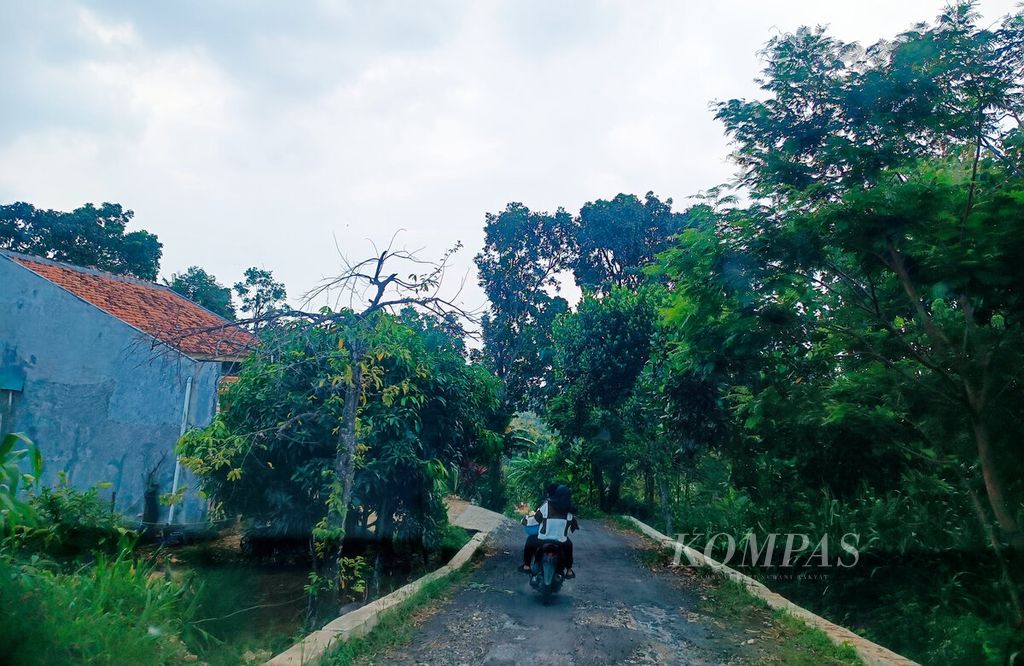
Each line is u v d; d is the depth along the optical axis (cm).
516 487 2553
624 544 1398
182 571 874
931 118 730
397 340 921
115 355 1372
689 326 890
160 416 1341
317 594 785
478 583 911
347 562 834
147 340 985
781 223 760
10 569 454
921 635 726
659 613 749
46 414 1364
